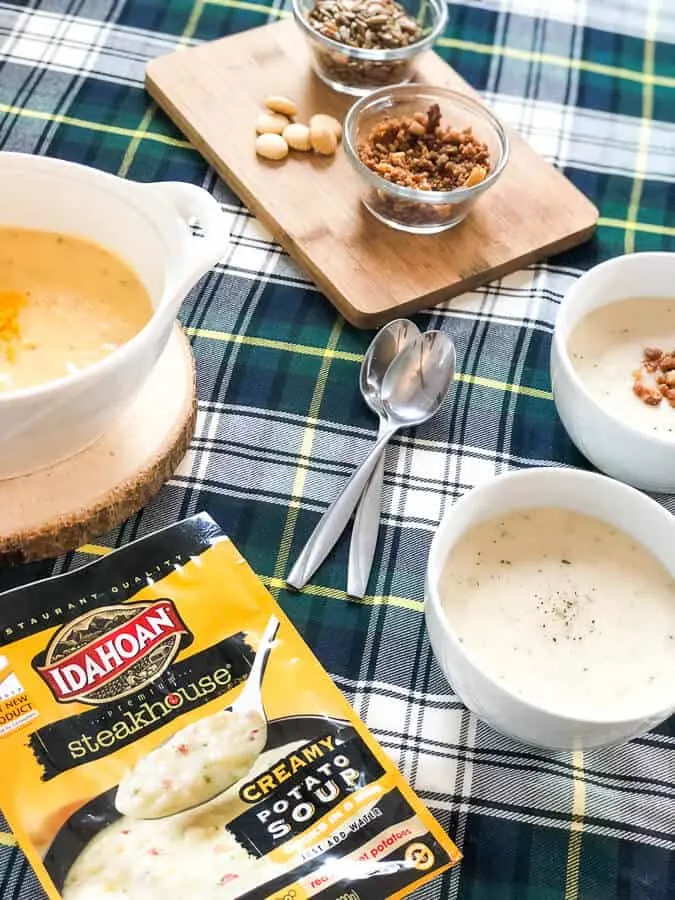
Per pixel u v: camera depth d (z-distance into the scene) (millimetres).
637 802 484
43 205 545
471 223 692
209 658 495
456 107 734
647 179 756
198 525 534
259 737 473
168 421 552
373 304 636
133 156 712
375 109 726
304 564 533
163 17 800
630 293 610
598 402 548
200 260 487
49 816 444
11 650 486
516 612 487
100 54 765
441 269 663
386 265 659
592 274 587
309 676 494
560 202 712
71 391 461
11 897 432
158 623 501
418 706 499
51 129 713
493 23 838
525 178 723
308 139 711
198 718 477
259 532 549
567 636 483
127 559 518
